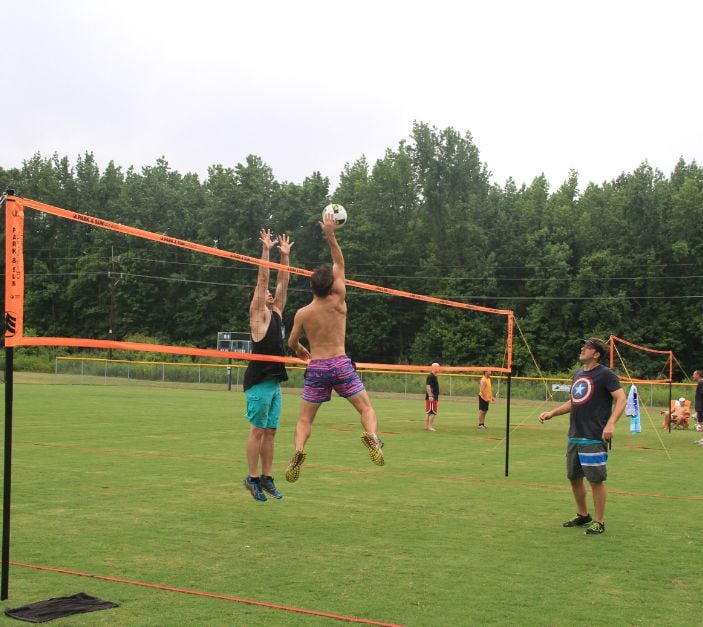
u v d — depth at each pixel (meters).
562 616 5.58
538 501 10.45
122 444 16.47
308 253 74.00
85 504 9.55
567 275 62.91
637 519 9.32
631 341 59.44
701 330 59.00
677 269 62.34
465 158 73.88
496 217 71.88
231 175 76.25
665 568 7.00
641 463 15.66
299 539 7.89
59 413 24.91
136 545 7.48
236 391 44.97
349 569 6.75
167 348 7.72
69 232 78.62
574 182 74.88
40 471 12.30
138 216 75.75
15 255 5.80
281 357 8.25
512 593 6.13
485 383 24.31
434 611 5.64
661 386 41.25
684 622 5.50
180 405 30.48
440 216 72.38
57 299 73.00
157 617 5.39
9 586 6.08
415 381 47.81
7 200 5.76
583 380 8.63
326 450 16.36
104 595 5.89
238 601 5.79
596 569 6.93
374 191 73.00
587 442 8.51
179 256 73.94
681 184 71.94
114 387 45.66
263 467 8.40
